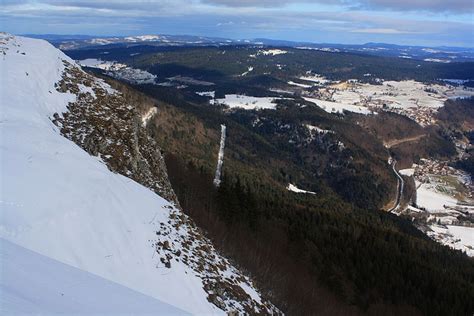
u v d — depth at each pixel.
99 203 15.52
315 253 47.31
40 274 10.06
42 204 13.41
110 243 14.16
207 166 83.38
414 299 44.28
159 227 17.39
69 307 8.81
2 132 17.30
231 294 16.84
